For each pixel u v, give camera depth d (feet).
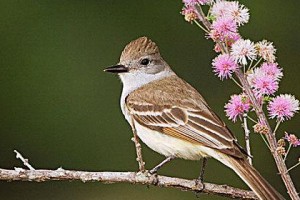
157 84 33.81
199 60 52.65
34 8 52.75
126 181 30.01
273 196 28.14
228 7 28.32
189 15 28.60
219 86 51.62
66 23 52.70
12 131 51.37
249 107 28.50
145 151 48.93
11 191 49.14
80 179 29.76
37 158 51.06
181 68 52.70
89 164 50.52
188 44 52.90
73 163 50.67
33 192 49.11
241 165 29.30
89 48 52.49
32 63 52.13
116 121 50.83
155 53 34.55
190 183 30.45
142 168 30.07
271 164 49.11
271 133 27.78
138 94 33.42
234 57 27.84
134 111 33.04
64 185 48.78
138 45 34.63
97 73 51.96
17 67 52.06
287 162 48.37
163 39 53.06
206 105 32.45
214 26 28.17
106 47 52.60
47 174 29.66
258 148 49.11
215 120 31.37
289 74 53.06
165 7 53.36
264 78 27.91
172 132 31.91
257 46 28.14
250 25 54.03
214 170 48.44
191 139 31.30
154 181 30.12
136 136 30.09
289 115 27.84
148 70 34.35
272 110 27.94
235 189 30.37
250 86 28.19
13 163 51.26
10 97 51.75
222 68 27.99
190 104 32.30
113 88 51.37
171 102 32.53
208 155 30.89
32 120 51.47
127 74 34.40
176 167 48.57
